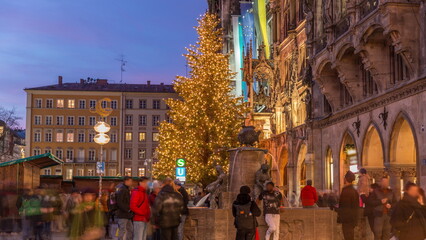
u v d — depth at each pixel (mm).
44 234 22781
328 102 46719
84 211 20406
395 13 31047
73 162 125000
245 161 22000
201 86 59750
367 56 35688
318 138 48344
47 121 125938
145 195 19188
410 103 32219
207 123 58281
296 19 56938
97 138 36656
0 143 109875
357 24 35344
